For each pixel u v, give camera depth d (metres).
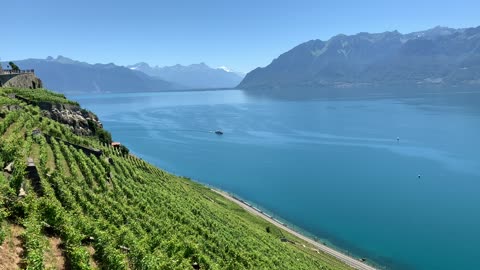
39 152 52.53
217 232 61.16
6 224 25.88
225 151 191.38
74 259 25.41
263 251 63.41
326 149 189.62
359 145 195.38
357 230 99.19
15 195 30.17
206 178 145.25
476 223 100.31
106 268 28.28
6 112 60.25
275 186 135.62
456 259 83.31
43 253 24.41
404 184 133.38
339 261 81.00
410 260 83.88
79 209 37.84
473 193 121.44
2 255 22.52
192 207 69.88
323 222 104.44
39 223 28.02
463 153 168.88
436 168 149.62
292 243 83.88
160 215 52.97
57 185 41.03
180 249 40.81
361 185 134.12
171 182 94.62
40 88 128.12
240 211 102.62
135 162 97.44
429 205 113.50
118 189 55.25
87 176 53.50
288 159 172.75
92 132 105.38
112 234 34.56
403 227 99.88
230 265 46.03
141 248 32.88
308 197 124.00
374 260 84.19
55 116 95.50
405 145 189.75
